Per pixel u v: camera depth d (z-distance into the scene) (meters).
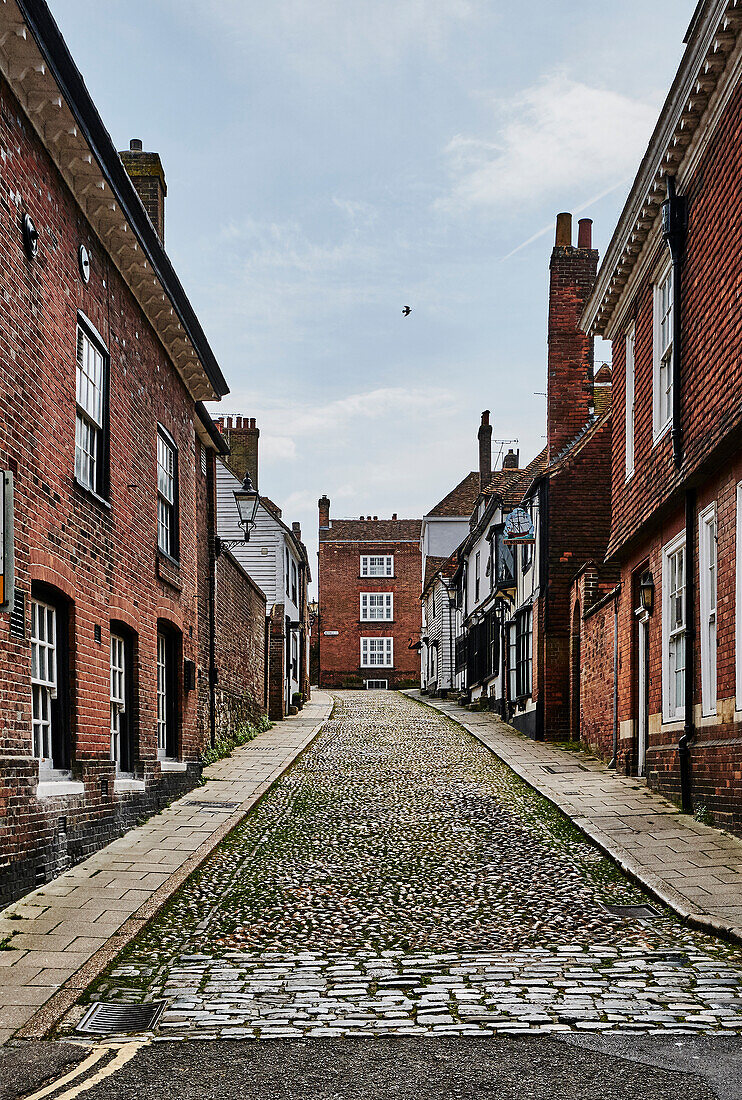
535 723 23.67
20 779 9.28
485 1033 6.05
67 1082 5.31
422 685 55.34
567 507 23.66
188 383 17.23
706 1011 6.42
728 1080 5.21
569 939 8.37
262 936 8.59
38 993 6.96
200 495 19.86
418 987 7.08
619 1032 6.04
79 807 10.98
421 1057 5.64
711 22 10.97
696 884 9.79
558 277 25.48
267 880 10.64
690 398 13.08
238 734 23.62
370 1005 6.66
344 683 60.84
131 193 12.09
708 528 12.90
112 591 12.58
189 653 17.25
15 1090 5.21
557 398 25.27
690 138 12.74
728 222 11.70
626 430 17.00
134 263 13.08
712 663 12.70
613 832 12.36
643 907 9.38
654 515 14.72
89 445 12.10
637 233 14.98
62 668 11.05
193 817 13.92
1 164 9.13
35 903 9.20
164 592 15.51
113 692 13.06
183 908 9.47
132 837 12.45
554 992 6.89
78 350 11.55
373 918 9.16
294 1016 6.46
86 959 7.71
